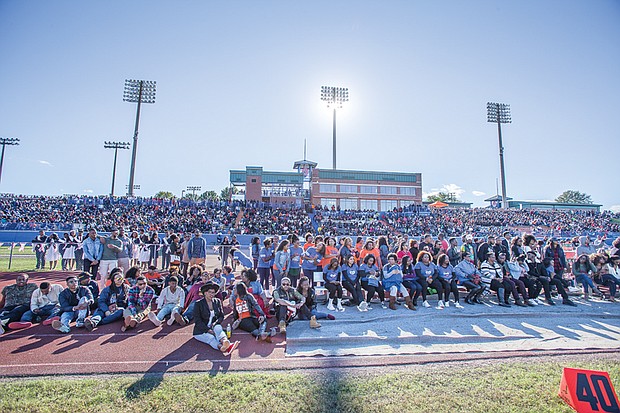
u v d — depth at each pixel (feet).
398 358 20.84
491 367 19.20
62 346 21.80
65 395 15.30
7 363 19.01
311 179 196.13
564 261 37.99
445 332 25.61
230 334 24.34
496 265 34.88
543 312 30.91
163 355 20.72
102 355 20.48
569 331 26.61
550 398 15.64
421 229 143.23
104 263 34.06
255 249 41.91
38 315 26.23
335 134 205.26
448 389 16.40
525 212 173.88
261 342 23.59
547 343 23.82
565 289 37.50
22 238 91.66
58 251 52.65
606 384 14.88
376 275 33.09
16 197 133.69
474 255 39.22
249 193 182.19
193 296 28.71
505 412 14.47
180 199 150.10
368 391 16.12
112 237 35.22
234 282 36.35
